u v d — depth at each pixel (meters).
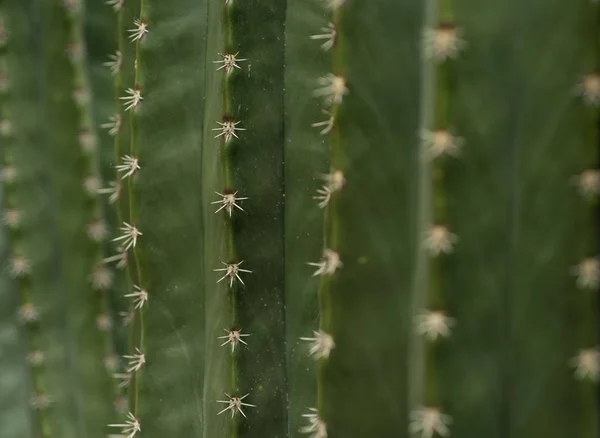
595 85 0.49
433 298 0.49
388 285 0.51
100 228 0.65
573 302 0.49
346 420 0.52
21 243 0.66
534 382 0.50
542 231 0.49
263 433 0.56
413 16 0.50
